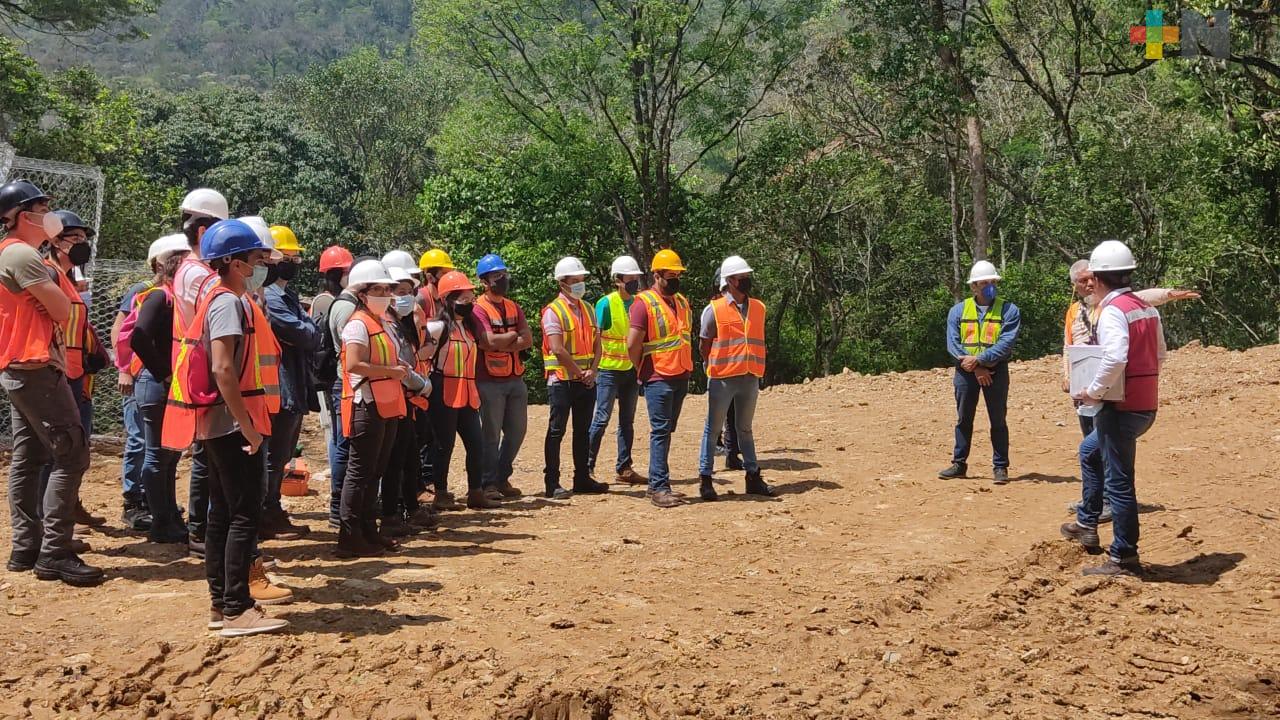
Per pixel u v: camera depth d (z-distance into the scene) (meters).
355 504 6.74
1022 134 35.38
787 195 34.34
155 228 27.31
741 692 4.74
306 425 14.25
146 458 6.98
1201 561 6.88
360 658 4.90
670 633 5.38
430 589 6.02
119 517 8.06
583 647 5.15
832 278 40.25
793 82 34.03
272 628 5.18
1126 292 6.54
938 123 30.94
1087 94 31.02
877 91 30.64
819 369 40.25
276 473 7.28
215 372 4.88
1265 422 11.70
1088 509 7.25
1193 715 4.69
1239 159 24.77
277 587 5.71
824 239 38.16
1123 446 6.59
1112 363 6.35
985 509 8.56
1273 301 26.33
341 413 6.78
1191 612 5.97
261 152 52.62
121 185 27.69
